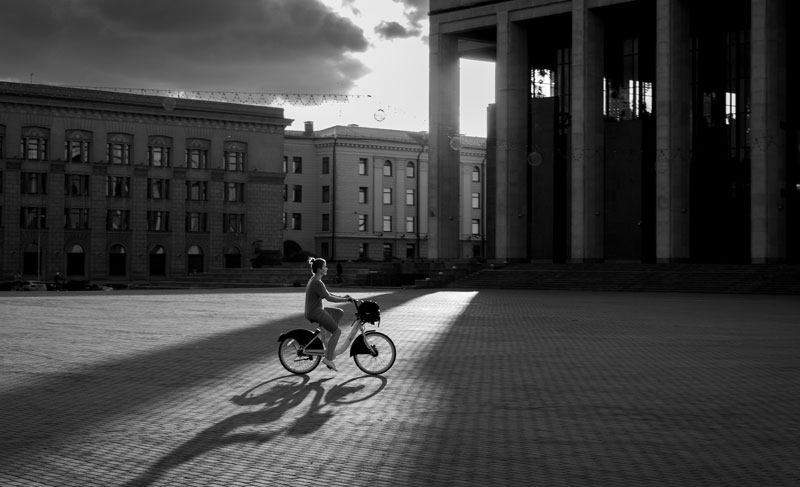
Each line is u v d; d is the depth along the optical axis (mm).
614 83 75562
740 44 69750
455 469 9906
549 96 79062
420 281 69062
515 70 75562
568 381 16609
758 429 12109
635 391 15430
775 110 62594
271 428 12148
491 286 66688
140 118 101562
